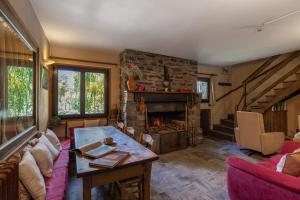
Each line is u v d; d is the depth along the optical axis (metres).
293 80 4.57
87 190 1.46
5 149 1.52
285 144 2.62
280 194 1.37
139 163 1.62
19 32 1.92
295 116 5.06
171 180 2.75
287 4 2.26
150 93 4.43
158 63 4.78
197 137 5.02
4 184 1.05
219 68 6.64
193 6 2.32
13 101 1.86
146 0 2.19
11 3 1.69
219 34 3.33
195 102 5.12
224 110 6.71
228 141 5.28
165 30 3.13
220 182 2.69
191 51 4.50
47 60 3.27
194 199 2.24
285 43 3.88
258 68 5.68
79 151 1.87
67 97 4.21
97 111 4.57
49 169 2.00
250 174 1.62
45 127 3.48
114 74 4.73
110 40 3.67
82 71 4.36
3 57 1.61
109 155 1.72
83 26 2.98
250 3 2.24
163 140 4.18
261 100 5.64
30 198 1.57
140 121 4.28
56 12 2.52
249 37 3.49
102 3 2.27
